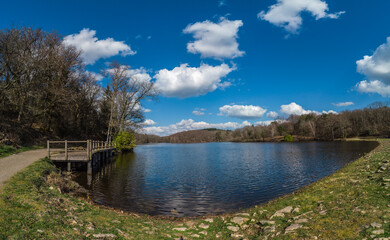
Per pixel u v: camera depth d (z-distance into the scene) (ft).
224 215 34.68
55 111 121.19
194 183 58.85
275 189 51.85
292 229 23.09
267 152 161.58
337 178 44.55
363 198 27.91
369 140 258.98
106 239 20.77
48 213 23.20
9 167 42.88
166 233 26.03
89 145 64.34
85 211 28.73
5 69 92.38
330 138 340.39
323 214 25.64
